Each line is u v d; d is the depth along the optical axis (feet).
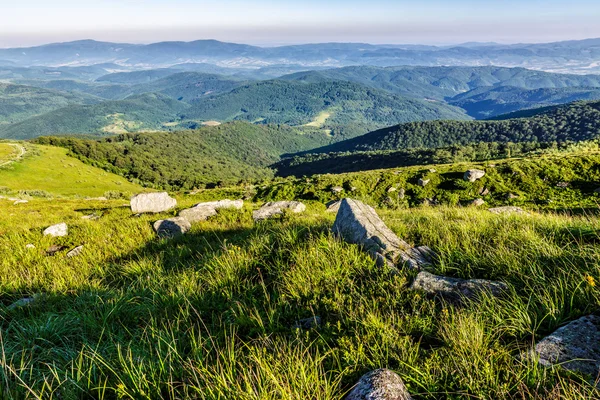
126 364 10.07
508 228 19.57
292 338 11.39
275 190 216.95
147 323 13.19
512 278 13.23
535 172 172.55
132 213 49.98
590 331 9.07
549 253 14.61
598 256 12.76
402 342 10.20
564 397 6.94
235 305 14.24
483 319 10.58
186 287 16.39
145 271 21.20
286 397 7.82
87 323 13.69
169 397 8.86
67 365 10.90
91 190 419.74
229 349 10.48
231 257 19.40
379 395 7.36
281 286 15.34
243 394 8.10
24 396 9.45
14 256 27.04
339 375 8.96
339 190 200.54
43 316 14.66
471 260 15.51
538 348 8.91
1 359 10.62
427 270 15.33
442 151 530.27
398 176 203.82
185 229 35.29
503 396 7.42
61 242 31.55
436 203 176.45
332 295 13.99
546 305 10.41
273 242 21.33
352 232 19.45
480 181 179.22
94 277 21.49
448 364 8.87
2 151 461.78
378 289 13.99
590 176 159.74
